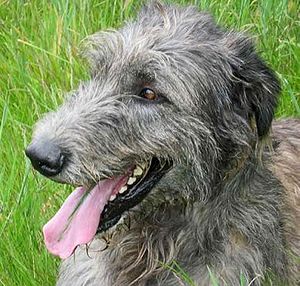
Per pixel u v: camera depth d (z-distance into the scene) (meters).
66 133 5.78
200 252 6.18
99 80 6.05
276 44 8.36
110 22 8.50
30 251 6.84
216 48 6.02
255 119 6.09
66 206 5.98
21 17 8.93
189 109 5.90
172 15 6.16
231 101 6.04
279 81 6.25
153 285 6.28
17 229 6.88
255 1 8.70
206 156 5.97
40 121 5.96
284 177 6.62
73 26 8.39
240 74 6.05
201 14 6.24
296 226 6.54
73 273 6.52
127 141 5.89
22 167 7.32
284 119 7.32
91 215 5.89
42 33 8.52
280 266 6.32
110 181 5.94
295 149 6.91
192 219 6.13
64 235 5.89
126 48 6.00
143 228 6.20
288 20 8.55
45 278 6.77
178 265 6.19
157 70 5.90
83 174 5.79
